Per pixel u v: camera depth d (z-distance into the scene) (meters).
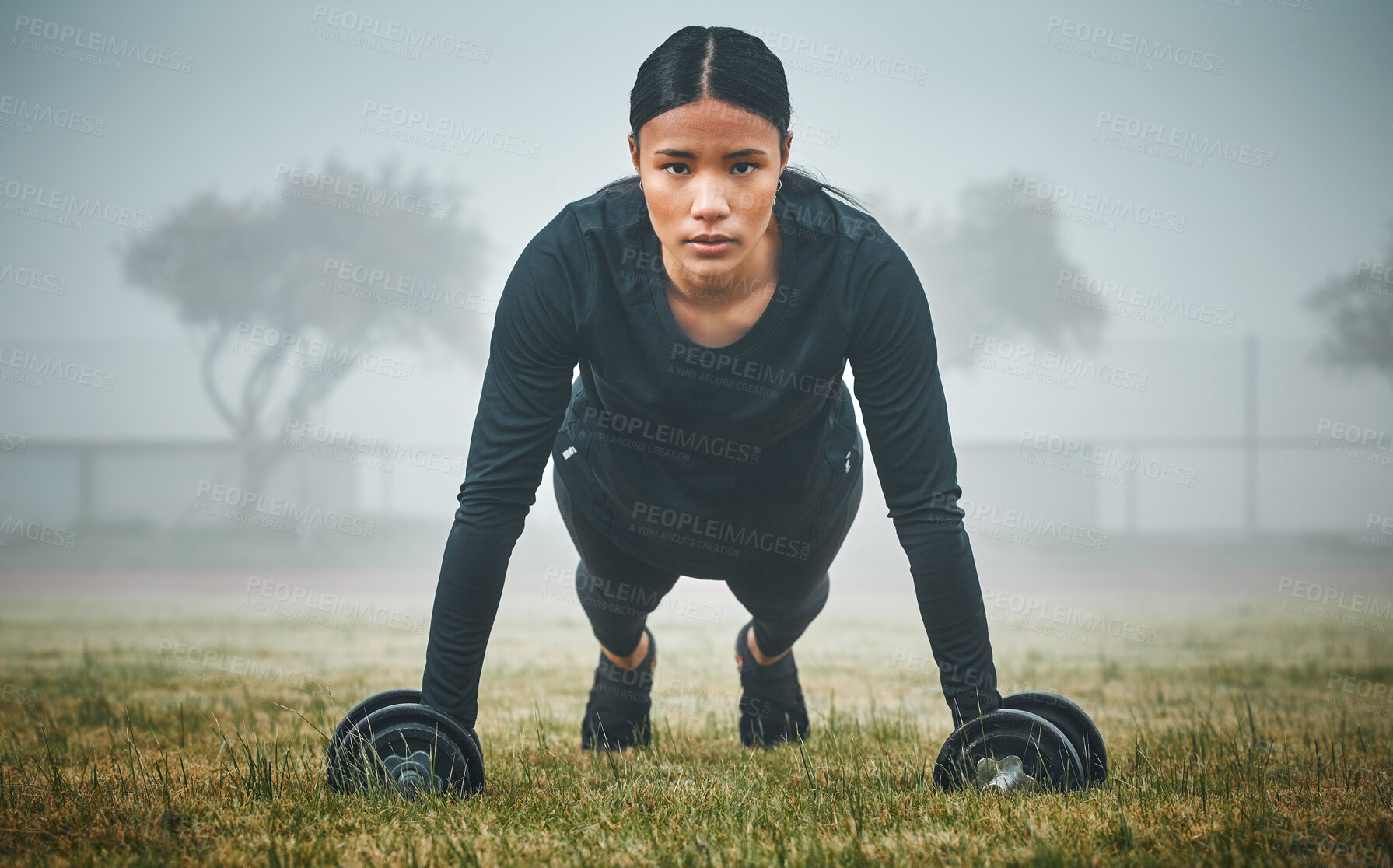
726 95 2.38
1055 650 8.05
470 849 2.30
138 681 6.00
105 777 3.20
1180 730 4.13
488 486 2.75
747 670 4.04
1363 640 8.88
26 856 2.34
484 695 5.58
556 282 2.70
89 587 16.73
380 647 8.23
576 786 2.99
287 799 2.78
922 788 2.88
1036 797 2.69
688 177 2.43
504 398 2.76
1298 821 2.49
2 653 7.62
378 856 2.30
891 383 2.75
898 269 2.71
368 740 2.80
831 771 3.16
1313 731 4.27
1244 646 8.42
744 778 3.05
